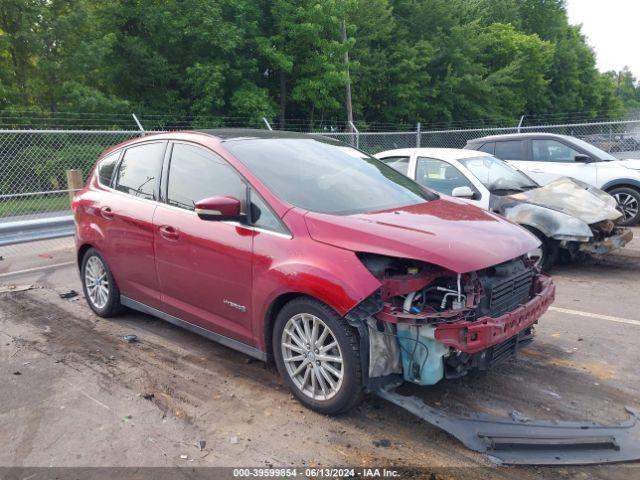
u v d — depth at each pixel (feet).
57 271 24.81
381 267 10.87
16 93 74.43
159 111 82.48
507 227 12.75
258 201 12.55
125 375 13.65
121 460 10.18
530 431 10.88
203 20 77.92
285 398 12.40
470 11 133.18
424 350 10.67
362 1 99.71
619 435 10.78
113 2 81.97
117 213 15.98
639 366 14.02
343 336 10.71
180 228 13.89
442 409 11.71
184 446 10.62
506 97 120.26
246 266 12.30
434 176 24.64
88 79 79.15
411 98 105.60
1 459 10.27
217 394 12.63
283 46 85.92
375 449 10.46
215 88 77.82
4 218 32.83
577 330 16.55
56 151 39.52
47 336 16.35
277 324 11.96
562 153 33.12
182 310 14.51
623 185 32.12
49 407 12.13
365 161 15.87
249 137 14.73
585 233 21.39
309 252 11.30
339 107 90.12
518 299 12.18
